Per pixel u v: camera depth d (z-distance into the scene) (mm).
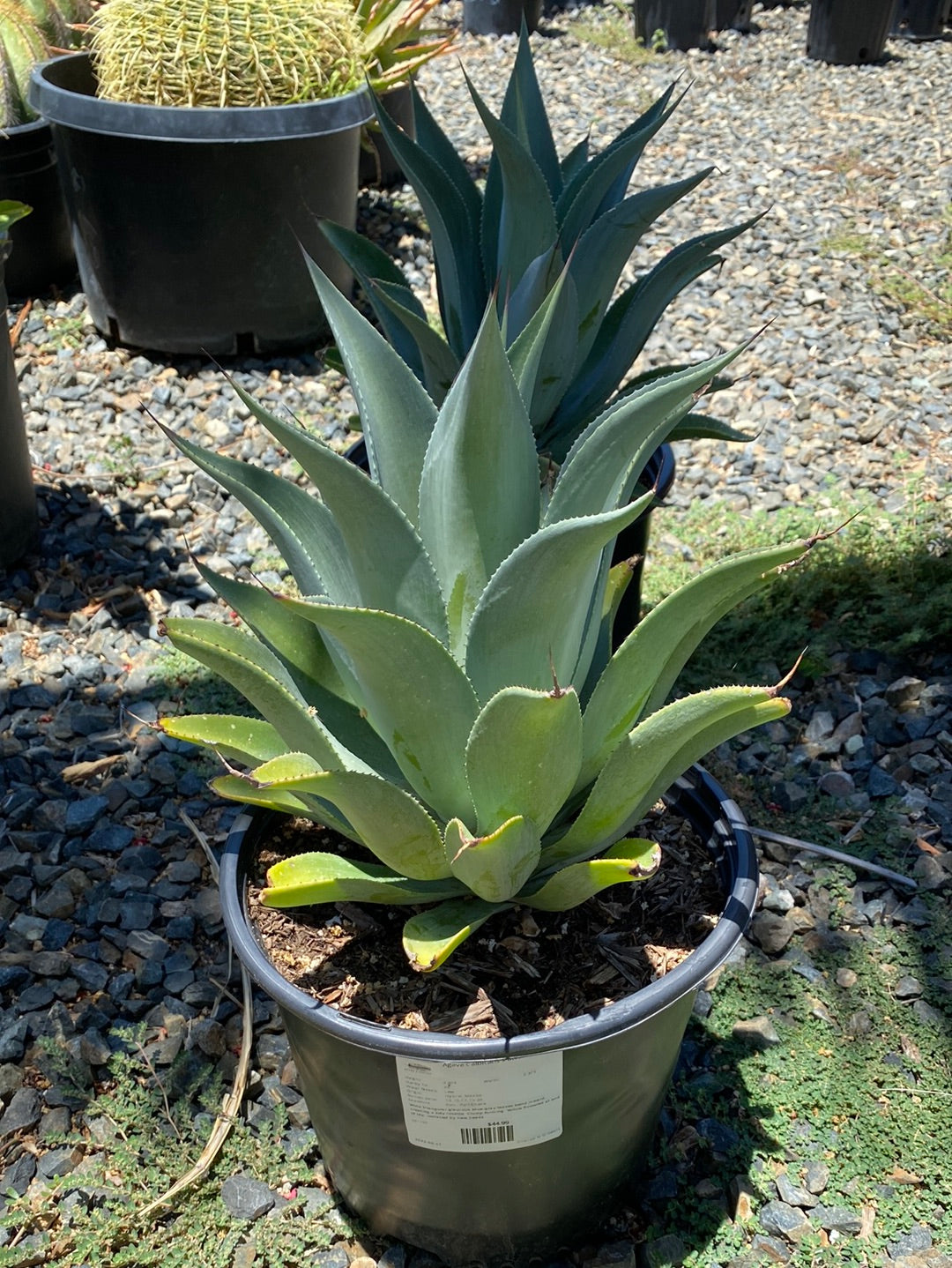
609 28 7648
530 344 1397
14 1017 1910
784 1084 1799
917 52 7203
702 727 1229
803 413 3574
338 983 1410
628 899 1516
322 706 1470
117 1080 1792
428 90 6449
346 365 1329
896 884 2127
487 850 1180
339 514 1199
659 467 2418
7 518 2865
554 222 2318
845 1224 1612
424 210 2459
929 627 2672
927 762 2393
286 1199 1673
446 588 1315
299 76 3562
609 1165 1515
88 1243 1567
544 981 1408
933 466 3320
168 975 1980
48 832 2246
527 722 1164
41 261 4016
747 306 4168
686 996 1407
